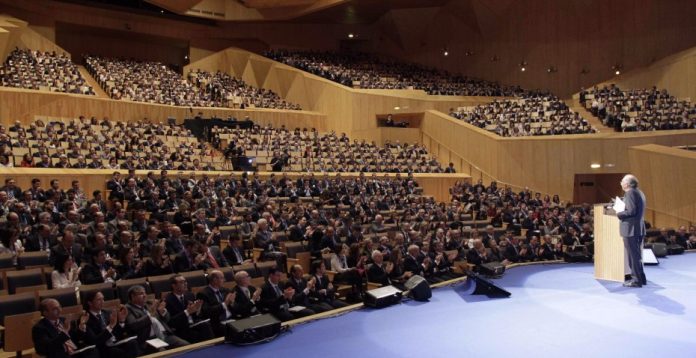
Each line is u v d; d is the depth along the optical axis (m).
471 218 16.73
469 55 34.19
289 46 37.16
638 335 5.76
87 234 9.51
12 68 22.86
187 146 19.92
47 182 13.49
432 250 10.61
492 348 5.57
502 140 22.39
